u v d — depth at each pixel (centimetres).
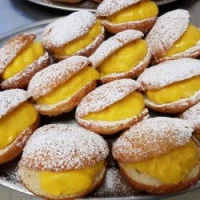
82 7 42
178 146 25
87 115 30
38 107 31
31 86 31
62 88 31
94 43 36
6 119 29
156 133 25
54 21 39
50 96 31
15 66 33
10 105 29
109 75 33
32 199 29
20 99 29
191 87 30
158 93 31
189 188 26
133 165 26
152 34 36
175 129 25
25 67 34
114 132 29
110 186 27
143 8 37
